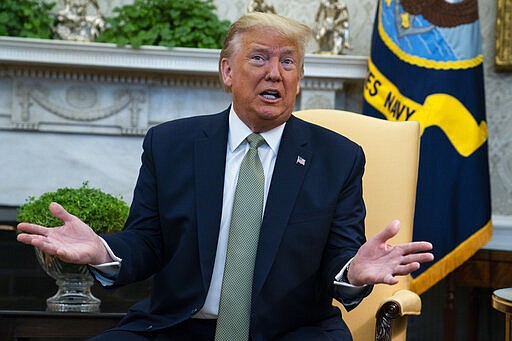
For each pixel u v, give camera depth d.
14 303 3.11
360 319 3.10
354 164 2.69
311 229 2.57
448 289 4.94
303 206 2.60
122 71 5.40
